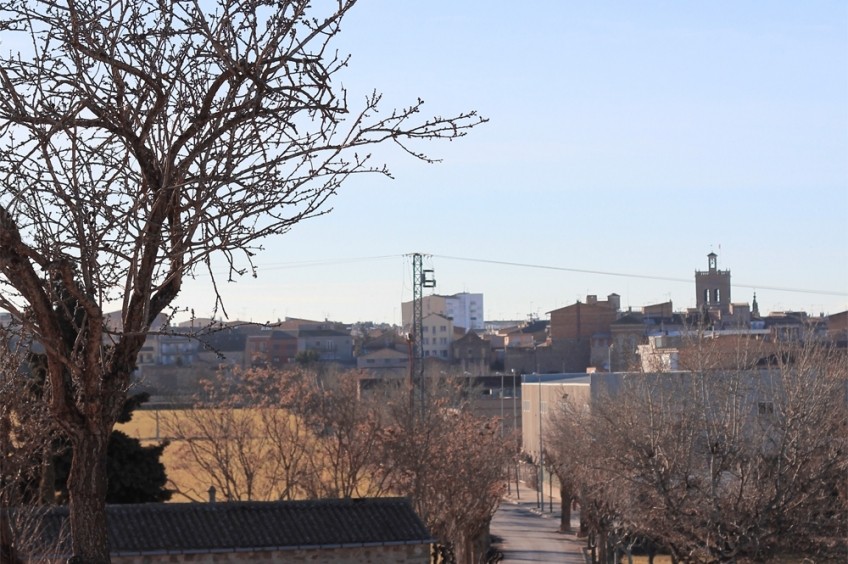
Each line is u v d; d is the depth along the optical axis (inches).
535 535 2333.9
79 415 302.7
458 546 1581.0
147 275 301.1
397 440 1504.7
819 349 1545.3
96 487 302.5
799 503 1273.4
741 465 1298.0
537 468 2960.1
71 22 299.6
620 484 1465.3
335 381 2011.6
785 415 1298.0
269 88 294.7
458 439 1576.0
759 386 1440.7
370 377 3193.9
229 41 299.7
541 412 2965.1
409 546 1091.9
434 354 5487.2
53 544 762.8
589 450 1656.0
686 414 1379.2
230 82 301.7
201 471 1593.3
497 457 1656.0
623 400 1592.0
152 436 1584.6
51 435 464.4
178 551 1016.9
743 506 1290.6
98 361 308.3
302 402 1567.4
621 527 1489.9
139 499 1339.8
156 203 292.0
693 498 1331.2
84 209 299.9
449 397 2057.1
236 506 1098.7
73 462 303.7
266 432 1561.3
